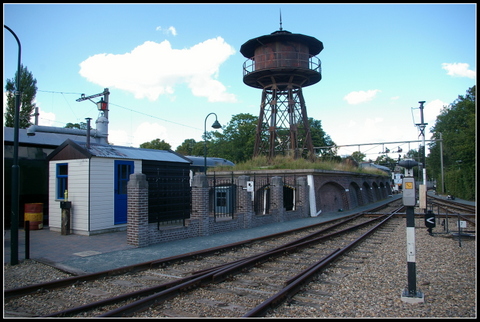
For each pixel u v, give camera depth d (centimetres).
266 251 1045
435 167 6912
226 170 2812
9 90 3609
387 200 4712
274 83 3022
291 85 3031
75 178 1422
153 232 1209
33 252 1062
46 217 1753
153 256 1016
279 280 789
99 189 1413
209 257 1038
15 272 855
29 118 3603
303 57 2955
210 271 819
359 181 3506
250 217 1720
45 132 2078
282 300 625
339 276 812
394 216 2305
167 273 855
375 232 1560
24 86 3625
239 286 743
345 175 3019
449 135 4878
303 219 2188
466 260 962
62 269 868
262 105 3167
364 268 888
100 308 604
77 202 1411
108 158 1447
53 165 1512
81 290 718
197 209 1416
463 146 3888
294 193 2355
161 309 599
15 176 930
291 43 2922
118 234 1398
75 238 1304
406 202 644
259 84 3250
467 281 757
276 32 3014
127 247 1143
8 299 659
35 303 645
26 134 1761
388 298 645
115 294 694
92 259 973
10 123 3534
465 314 561
